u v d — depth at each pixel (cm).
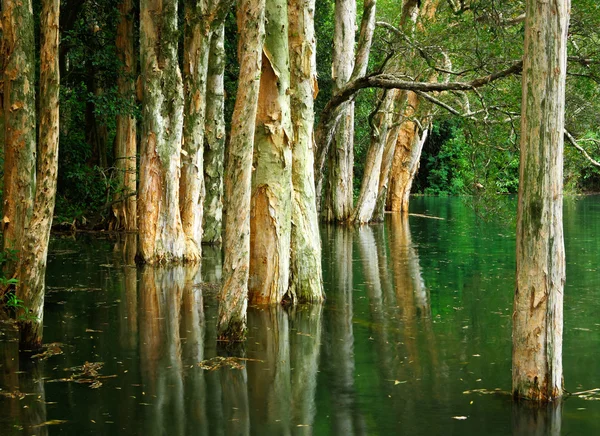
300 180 1211
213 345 917
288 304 1176
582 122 1402
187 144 1714
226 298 940
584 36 1245
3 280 952
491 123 1423
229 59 2612
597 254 1767
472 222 2858
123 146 2362
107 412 672
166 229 1647
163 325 1022
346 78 2427
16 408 680
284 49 1146
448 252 1880
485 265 1633
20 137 1091
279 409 682
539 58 634
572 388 732
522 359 691
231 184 934
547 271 666
